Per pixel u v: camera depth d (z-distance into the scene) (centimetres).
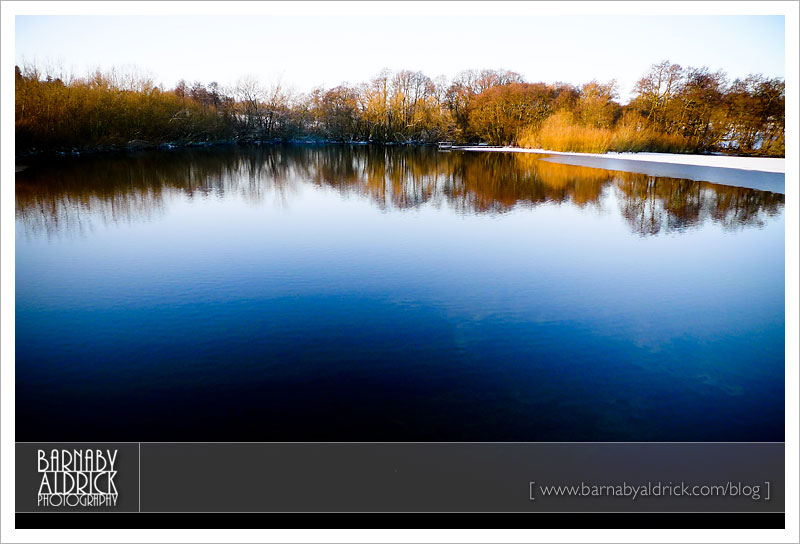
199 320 566
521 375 450
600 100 4122
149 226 1068
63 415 392
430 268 761
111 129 3136
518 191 1614
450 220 1136
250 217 1175
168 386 430
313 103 5575
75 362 471
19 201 1354
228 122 4678
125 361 473
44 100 2641
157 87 3631
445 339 518
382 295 645
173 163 2547
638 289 668
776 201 1353
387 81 5575
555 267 766
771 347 506
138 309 599
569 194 1535
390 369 458
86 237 965
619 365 470
